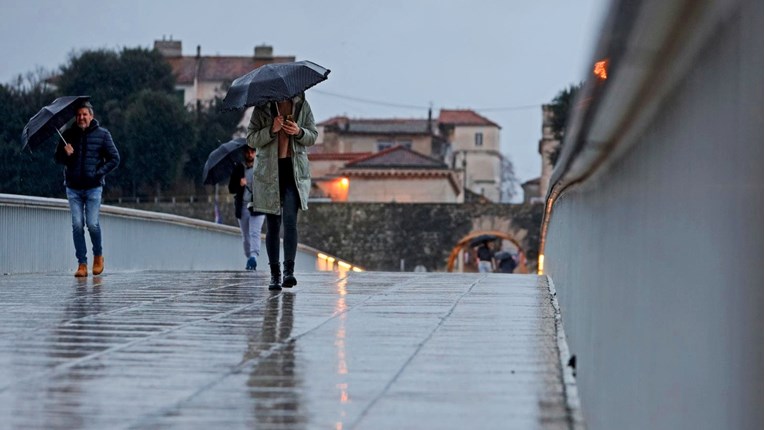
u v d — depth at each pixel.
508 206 112.50
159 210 113.19
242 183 27.84
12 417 7.29
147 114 118.50
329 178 140.88
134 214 27.86
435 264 113.38
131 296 16.33
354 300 15.51
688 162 3.88
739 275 3.21
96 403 7.77
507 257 95.25
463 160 187.12
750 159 3.09
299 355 10.06
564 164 8.34
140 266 28.73
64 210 25.23
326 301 15.36
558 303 14.38
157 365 9.47
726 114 3.33
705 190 3.63
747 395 3.12
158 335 11.48
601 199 6.61
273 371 9.16
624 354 5.38
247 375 8.96
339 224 114.50
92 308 14.39
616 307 5.72
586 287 7.67
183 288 17.97
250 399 7.93
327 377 8.87
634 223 5.11
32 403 7.76
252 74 17.69
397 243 113.88
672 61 3.84
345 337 11.31
